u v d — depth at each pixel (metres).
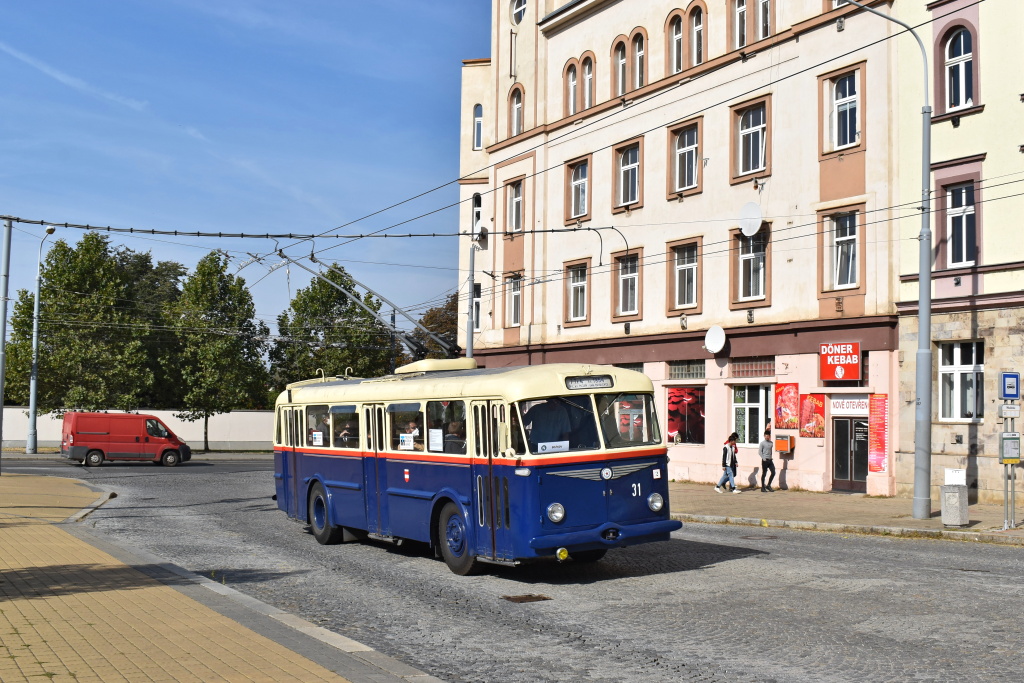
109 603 10.84
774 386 29.50
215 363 62.88
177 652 8.35
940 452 24.62
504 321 41.59
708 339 31.56
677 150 33.81
